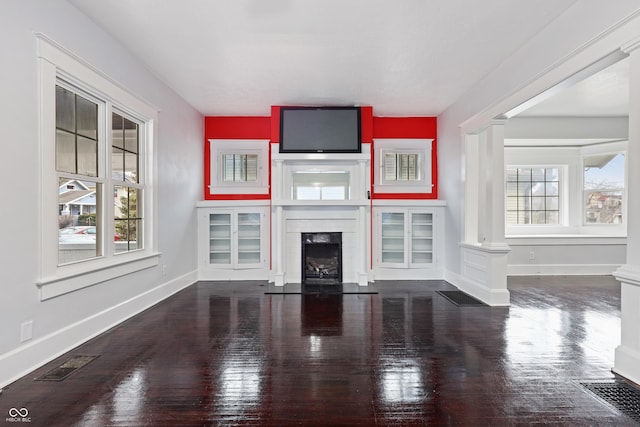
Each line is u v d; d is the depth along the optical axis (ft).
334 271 18.17
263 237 18.33
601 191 21.13
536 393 6.73
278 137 17.19
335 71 13.05
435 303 13.61
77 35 8.99
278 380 7.25
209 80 13.87
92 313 9.75
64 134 8.93
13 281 7.16
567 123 19.24
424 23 9.76
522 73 11.12
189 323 11.03
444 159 18.03
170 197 14.80
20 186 7.32
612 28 7.52
